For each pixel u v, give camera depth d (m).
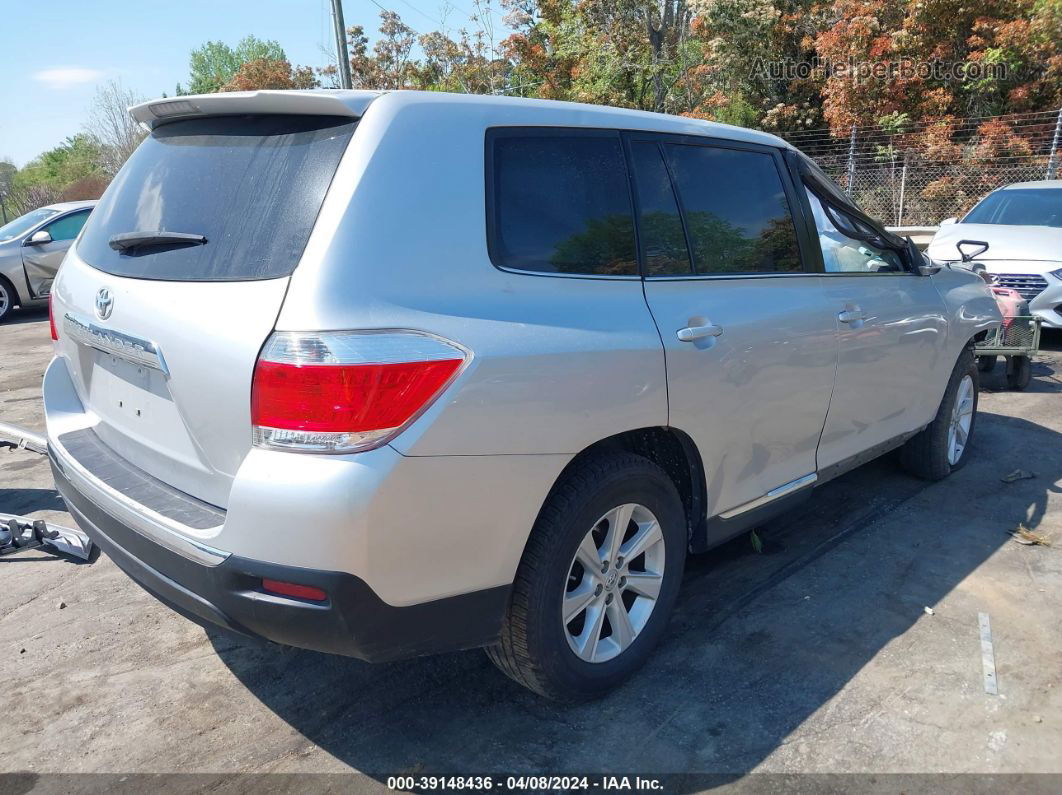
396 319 2.17
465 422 2.22
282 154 2.43
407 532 2.17
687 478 3.13
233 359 2.17
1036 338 6.60
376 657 2.26
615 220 2.82
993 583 3.64
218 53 51.47
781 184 3.56
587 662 2.73
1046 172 13.91
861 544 4.06
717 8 18.19
